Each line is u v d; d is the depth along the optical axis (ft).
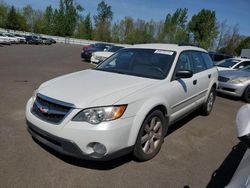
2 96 19.65
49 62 48.55
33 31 229.66
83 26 231.91
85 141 8.98
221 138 14.89
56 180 9.29
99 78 11.90
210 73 17.92
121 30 235.61
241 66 31.65
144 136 10.77
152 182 9.73
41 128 9.75
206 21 164.86
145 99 10.37
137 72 13.00
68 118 9.12
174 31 200.23
